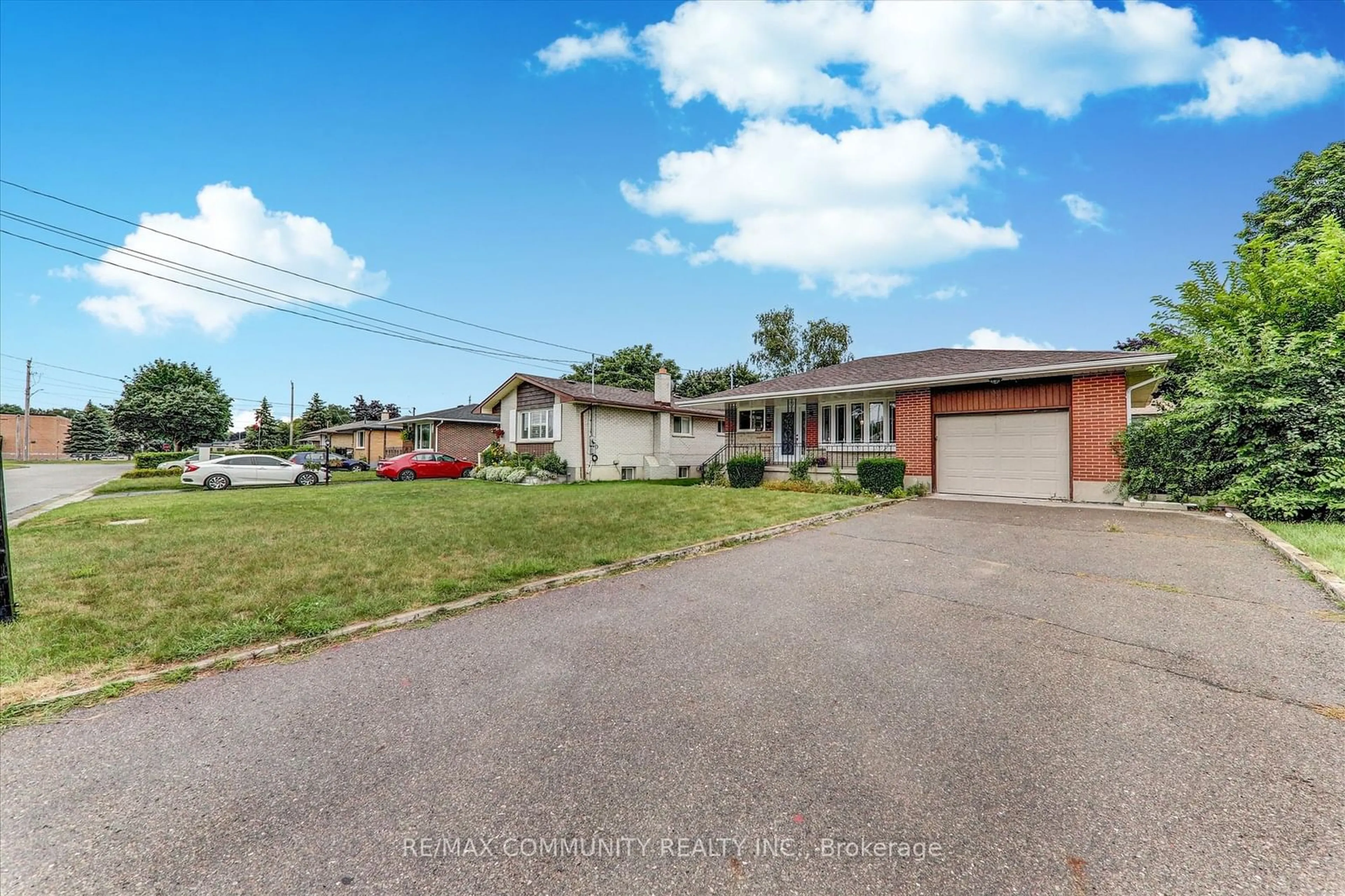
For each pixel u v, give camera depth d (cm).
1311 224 1562
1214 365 961
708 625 441
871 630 423
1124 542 721
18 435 5850
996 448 1284
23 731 286
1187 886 174
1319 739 260
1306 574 536
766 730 279
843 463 1566
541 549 709
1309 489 834
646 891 178
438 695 325
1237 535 750
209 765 254
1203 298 1184
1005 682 330
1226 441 936
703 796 227
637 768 248
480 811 220
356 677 353
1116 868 183
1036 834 200
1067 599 490
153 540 773
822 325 3734
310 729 287
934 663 360
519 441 2306
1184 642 383
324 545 737
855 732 276
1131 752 253
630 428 2284
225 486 1889
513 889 179
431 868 189
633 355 4528
